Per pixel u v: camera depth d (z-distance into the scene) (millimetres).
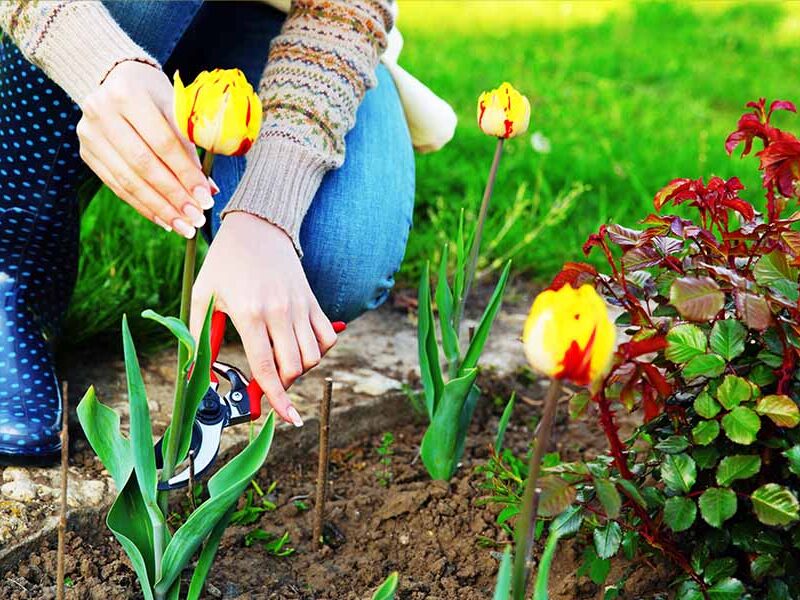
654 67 4277
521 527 1094
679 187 1301
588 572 1330
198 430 1253
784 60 4734
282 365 1223
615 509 1126
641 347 1146
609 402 1298
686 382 1309
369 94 1606
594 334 978
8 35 1384
